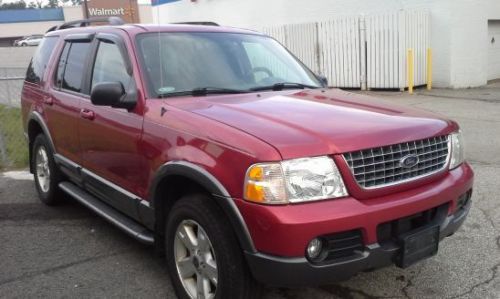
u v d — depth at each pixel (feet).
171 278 12.12
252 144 9.79
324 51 59.52
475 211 17.43
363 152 10.05
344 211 9.55
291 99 12.91
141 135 12.51
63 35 18.71
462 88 53.62
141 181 12.77
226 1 79.36
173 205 11.94
